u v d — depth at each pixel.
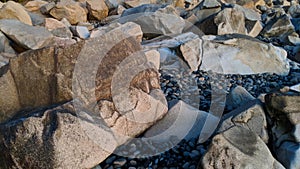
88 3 7.86
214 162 2.30
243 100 3.45
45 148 2.26
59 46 2.79
